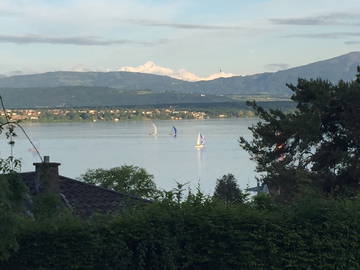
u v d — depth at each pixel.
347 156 31.08
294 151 34.62
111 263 14.74
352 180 31.31
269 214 15.35
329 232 15.23
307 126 32.06
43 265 14.62
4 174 13.18
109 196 26.00
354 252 15.31
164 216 15.05
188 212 15.20
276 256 15.06
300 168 32.94
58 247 14.64
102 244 14.68
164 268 14.82
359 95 32.19
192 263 15.10
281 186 32.97
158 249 15.02
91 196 25.94
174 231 15.02
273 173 34.00
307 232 15.13
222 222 15.06
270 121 35.41
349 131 32.00
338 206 15.62
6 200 12.51
